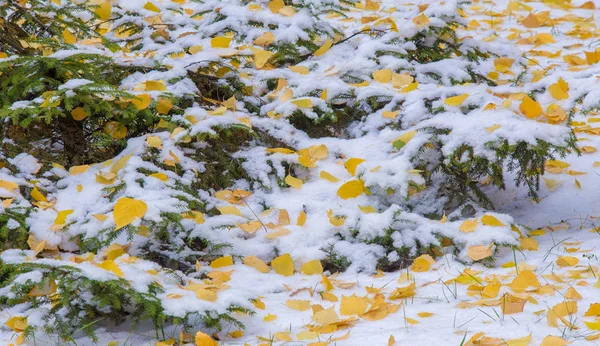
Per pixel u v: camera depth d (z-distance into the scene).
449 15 7.18
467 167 5.38
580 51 10.03
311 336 3.97
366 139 6.20
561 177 6.50
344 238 5.38
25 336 3.96
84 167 5.51
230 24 6.96
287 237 5.34
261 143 6.23
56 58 5.48
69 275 4.00
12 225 4.89
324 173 5.88
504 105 5.68
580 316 4.04
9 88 5.54
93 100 5.46
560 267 4.95
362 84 6.53
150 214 4.84
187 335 4.12
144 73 6.38
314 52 7.09
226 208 5.48
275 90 6.56
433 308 4.35
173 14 7.71
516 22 11.98
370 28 7.29
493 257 5.20
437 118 5.69
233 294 4.31
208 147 6.00
